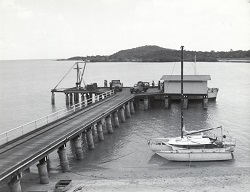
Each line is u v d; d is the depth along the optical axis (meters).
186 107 70.62
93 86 82.19
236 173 33.56
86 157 40.09
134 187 29.88
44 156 30.09
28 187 29.97
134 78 165.12
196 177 32.41
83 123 41.69
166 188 29.58
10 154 29.67
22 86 138.88
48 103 87.56
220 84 125.38
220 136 46.66
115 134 50.88
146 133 51.03
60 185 29.28
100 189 29.42
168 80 71.81
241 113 65.88
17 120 66.56
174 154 37.84
